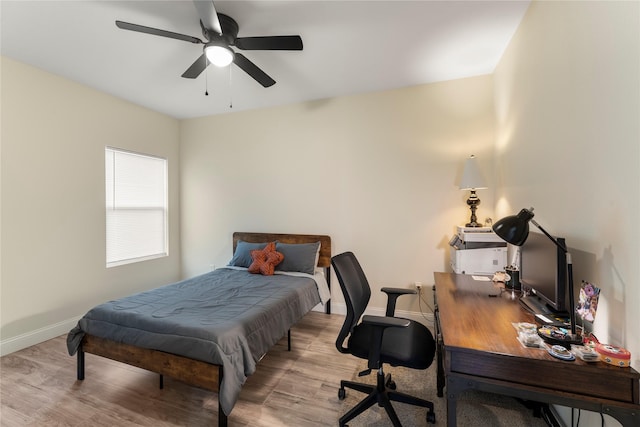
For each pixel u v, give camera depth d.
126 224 3.52
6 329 2.44
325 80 2.92
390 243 3.17
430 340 1.68
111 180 3.34
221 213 3.94
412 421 1.66
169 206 4.02
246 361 1.68
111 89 3.12
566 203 1.46
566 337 1.11
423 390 1.94
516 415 1.70
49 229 2.73
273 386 1.99
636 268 1.00
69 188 2.89
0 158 2.41
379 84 3.02
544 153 1.71
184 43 2.28
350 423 1.65
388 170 3.17
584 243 1.31
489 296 1.75
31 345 2.57
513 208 2.26
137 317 1.87
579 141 1.35
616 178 1.10
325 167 3.42
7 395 1.88
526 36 1.94
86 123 3.03
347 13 1.93
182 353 1.66
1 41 2.22
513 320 1.38
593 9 1.23
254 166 3.75
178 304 2.12
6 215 2.45
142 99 3.40
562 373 1.00
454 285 2.00
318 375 2.12
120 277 3.38
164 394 1.90
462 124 2.90
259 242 3.65
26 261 2.57
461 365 1.10
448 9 1.90
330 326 3.01
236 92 3.21
